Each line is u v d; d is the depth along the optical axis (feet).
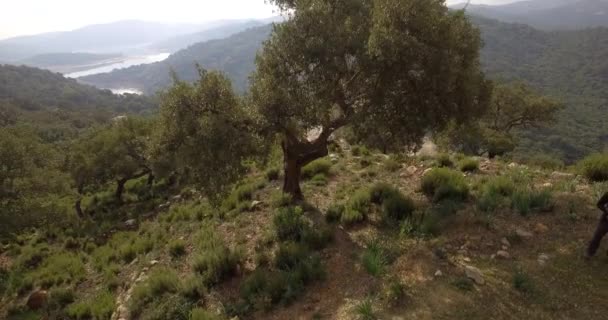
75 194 97.14
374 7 33.01
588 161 33.58
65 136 313.53
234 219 42.11
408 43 28.81
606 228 21.16
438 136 42.45
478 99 37.35
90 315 35.40
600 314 18.04
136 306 29.37
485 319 18.75
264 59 35.35
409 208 32.32
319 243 30.30
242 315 24.80
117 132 92.38
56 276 46.96
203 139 31.68
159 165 72.79
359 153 57.31
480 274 21.72
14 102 506.48
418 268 23.52
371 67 32.01
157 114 36.06
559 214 26.61
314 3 33.71
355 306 21.62
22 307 41.45
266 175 52.85
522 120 123.75
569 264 21.72
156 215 64.03
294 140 39.29
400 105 33.55
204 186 33.76
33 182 65.41
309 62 33.30
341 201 38.81
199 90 33.78
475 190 34.17
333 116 39.65
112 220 73.41
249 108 34.06
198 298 28.32
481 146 98.73
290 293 24.85
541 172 36.45
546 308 18.93
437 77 30.53
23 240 70.18
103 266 46.52
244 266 31.09
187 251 38.99
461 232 26.61
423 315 19.54
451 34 31.14
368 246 27.63
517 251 23.73
